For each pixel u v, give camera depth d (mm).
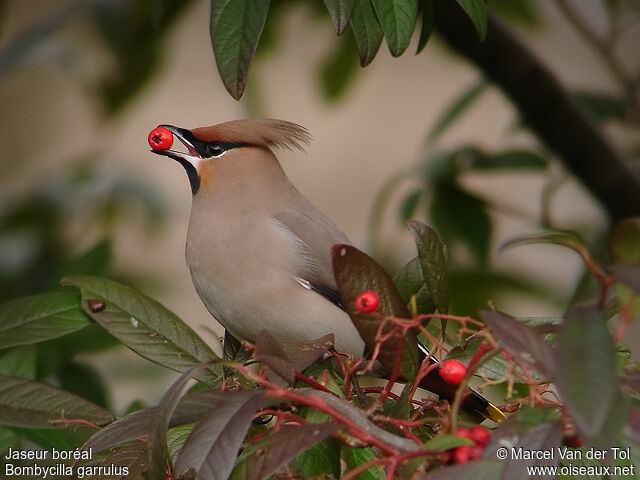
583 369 4410
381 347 5746
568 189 15000
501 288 10555
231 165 8938
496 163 10531
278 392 5062
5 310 6809
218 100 15789
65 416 6141
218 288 8766
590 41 11484
